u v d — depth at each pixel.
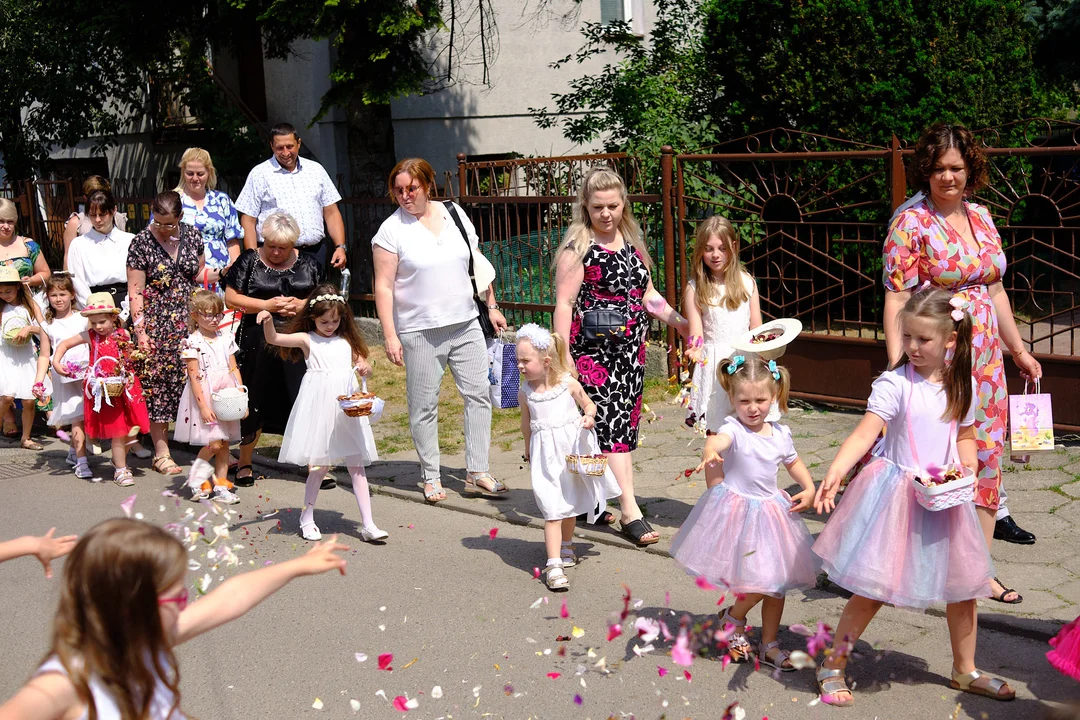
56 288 8.04
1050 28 13.39
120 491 7.41
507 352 6.75
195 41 12.25
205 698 4.23
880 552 3.86
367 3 10.62
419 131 15.03
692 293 6.06
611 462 5.79
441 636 4.75
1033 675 4.14
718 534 4.25
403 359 6.74
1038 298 10.91
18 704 2.18
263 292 7.14
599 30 13.57
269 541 6.15
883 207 9.35
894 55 9.34
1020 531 5.39
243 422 7.26
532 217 10.45
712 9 10.17
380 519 6.54
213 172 8.33
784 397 4.34
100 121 15.77
